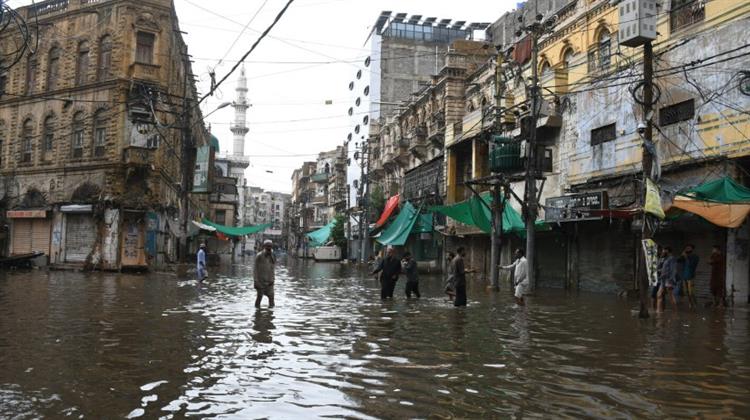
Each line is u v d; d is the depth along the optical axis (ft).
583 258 74.18
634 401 19.06
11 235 114.73
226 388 20.24
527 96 75.46
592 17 74.69
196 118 156.76
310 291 67.31
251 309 45.55
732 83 51.47
